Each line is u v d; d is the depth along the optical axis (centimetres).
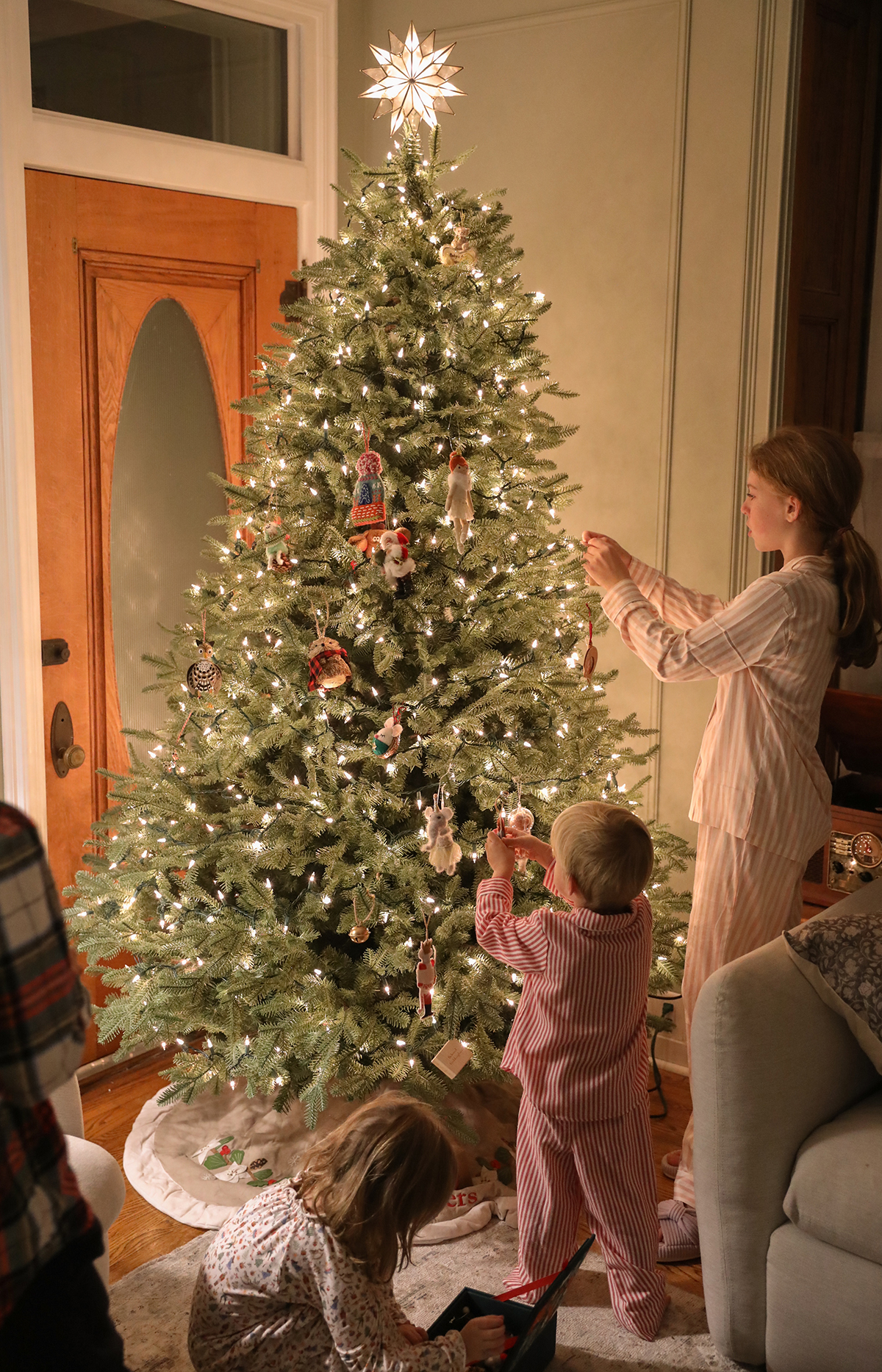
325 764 234
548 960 197
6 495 275
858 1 299
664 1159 262
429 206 239
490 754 229
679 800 319
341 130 338
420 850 227
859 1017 194
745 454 291
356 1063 237
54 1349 101
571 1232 208
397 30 339
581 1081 201
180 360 309
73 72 276
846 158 309
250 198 314
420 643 232
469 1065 247
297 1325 160
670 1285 220
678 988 267
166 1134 266
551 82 314
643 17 296
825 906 290
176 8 295
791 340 291
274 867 238
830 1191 184
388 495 233
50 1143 102
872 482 316
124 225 288
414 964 237
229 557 264
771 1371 194
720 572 305
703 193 293
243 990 239
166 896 255
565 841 197
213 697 251
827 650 220
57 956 98
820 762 225
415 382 230
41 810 290
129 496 304
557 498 256
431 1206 158
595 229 313
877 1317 178
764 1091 190
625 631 230
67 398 283
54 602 287
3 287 265
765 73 279
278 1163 253
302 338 245
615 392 316
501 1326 172
